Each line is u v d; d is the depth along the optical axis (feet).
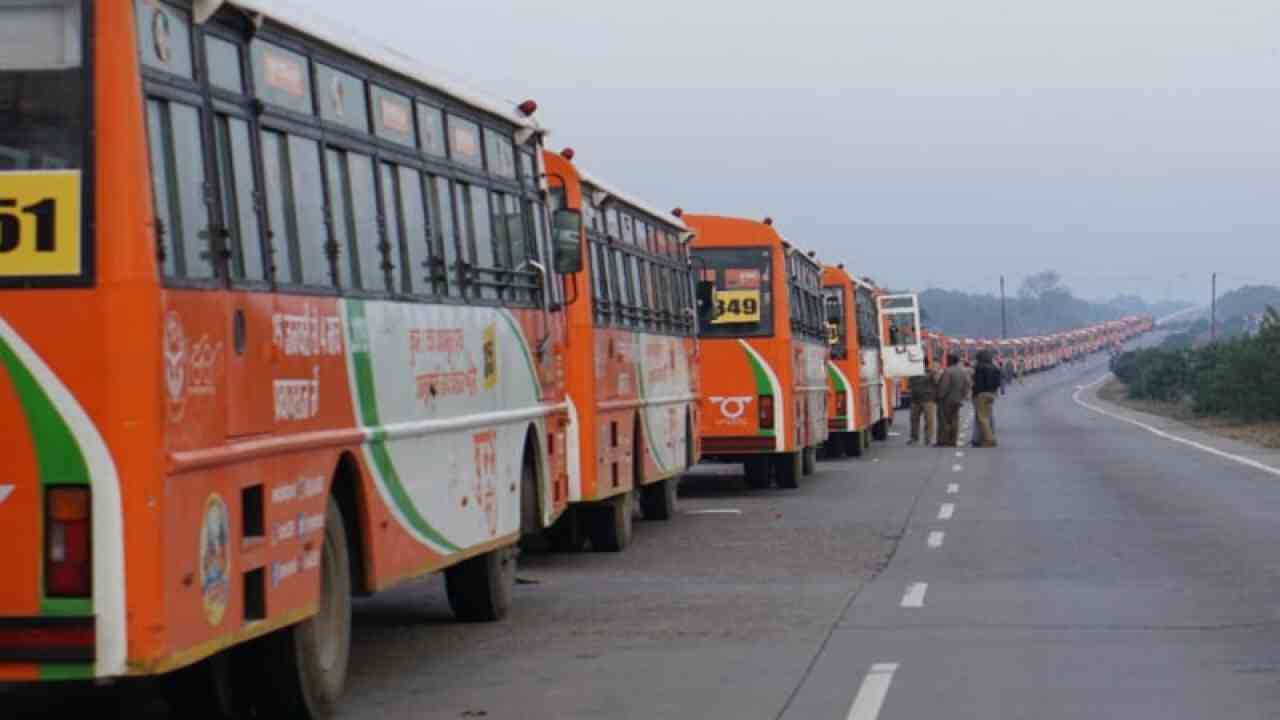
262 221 32.19
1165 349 337.72
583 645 45.47
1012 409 261.03
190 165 29.30
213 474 29.19
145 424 26.99
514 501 48.88
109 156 27.14
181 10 29.50
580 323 63.00
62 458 26.99
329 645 35.78
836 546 69.31
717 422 96.48
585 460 62.95
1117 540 70.23
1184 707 36.27
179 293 28.14
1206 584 56.29
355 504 37.19
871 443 159.43
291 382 33.01
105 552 26.96
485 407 46.16
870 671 40.91
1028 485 102.22
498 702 37.70
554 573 61.26
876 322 164.76
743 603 53.06
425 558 41.04
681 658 43.16
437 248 42.88
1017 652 43.34
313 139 35.24
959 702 37.04
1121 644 44.42
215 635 29.19
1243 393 196.13
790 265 99.04
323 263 35.27
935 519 80.64
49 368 27.02
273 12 32.91
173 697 34.65
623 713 36.37
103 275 27.02
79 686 40.11
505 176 49.88
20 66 27.37
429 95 43.16
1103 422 206.39
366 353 37.27
